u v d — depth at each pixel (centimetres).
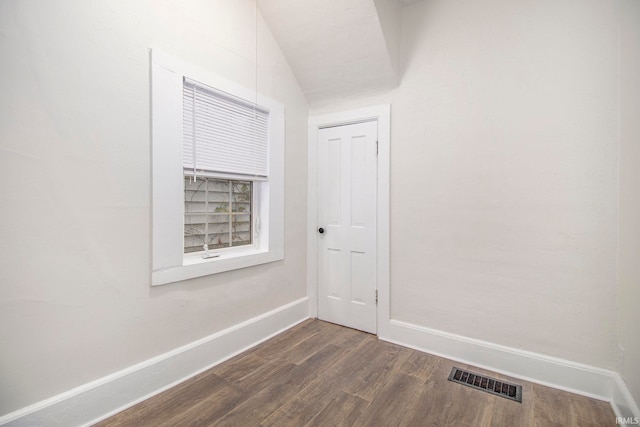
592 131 185
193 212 226
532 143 203
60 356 150
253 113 253
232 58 230
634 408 150
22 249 138
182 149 198
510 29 209
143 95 179
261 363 221
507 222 212
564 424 161
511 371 208
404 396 184
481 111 220
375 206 271
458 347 228
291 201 290
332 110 292
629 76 165
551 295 198
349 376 205
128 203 174
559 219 195
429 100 241
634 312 157
